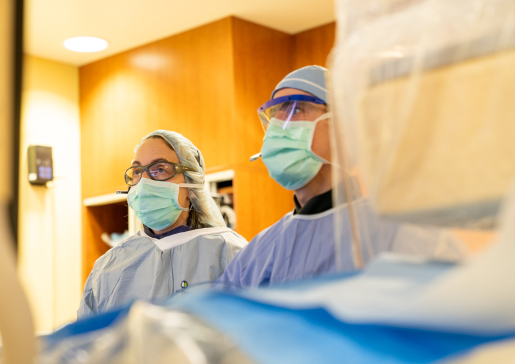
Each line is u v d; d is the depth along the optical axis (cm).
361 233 77
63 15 327
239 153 326
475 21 53
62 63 402
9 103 48
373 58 61
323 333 39
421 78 52
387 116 55
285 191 345
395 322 37
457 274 38
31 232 373
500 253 36
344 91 65
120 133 382
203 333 41
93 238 398
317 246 125
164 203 187
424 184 51
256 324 40
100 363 43
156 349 41
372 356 37
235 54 332
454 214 50
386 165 53
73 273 391
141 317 43
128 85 380
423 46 54
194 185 193
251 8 327
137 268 184
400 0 62
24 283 49
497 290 36
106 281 184
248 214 323
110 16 330
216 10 328
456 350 36
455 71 50
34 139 382
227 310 43
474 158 49
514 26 49
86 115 402
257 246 140
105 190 386
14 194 48
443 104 51
